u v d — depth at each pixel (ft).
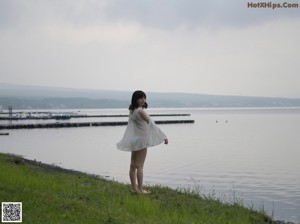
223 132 319.47
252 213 39.70
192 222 30.37
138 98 36.63
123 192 39.22
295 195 77.30
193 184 88.17
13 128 336.70
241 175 103.40
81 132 306.55
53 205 30.12
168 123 456.04
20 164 63.16
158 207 33.76
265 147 195.93
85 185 43.39
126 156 153.89
